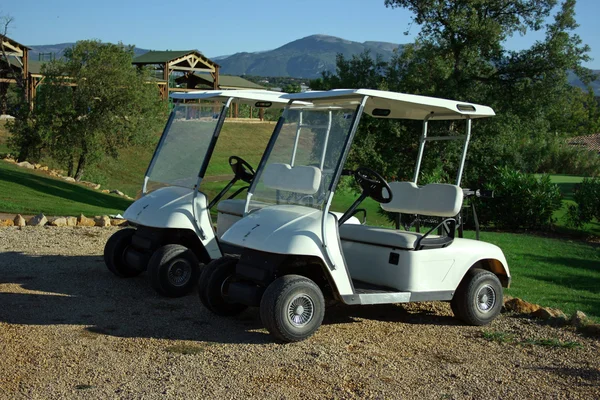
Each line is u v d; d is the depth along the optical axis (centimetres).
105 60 2381
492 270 600
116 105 2400
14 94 3706
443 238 551
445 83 1984
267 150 549
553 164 4572
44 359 440
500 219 1641
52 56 2450
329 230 494
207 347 476
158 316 556
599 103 7594
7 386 392
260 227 497
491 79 2042
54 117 2339
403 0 2062
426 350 487
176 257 607
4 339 477
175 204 616
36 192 1667
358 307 618
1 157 2395
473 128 1969
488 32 1955
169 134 681
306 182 516
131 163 3156
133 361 442
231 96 632
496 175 1734
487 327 562
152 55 4444
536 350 495
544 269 983
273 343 488
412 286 530
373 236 551
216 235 672
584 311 660
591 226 1708
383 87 1988
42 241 906
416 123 1923
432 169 1808
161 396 384
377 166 1966
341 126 518
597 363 466
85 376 413
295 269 522
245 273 508
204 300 550
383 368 441
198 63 4600
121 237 687
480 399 391
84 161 2444
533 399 393
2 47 3145
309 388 400
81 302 593
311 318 489
